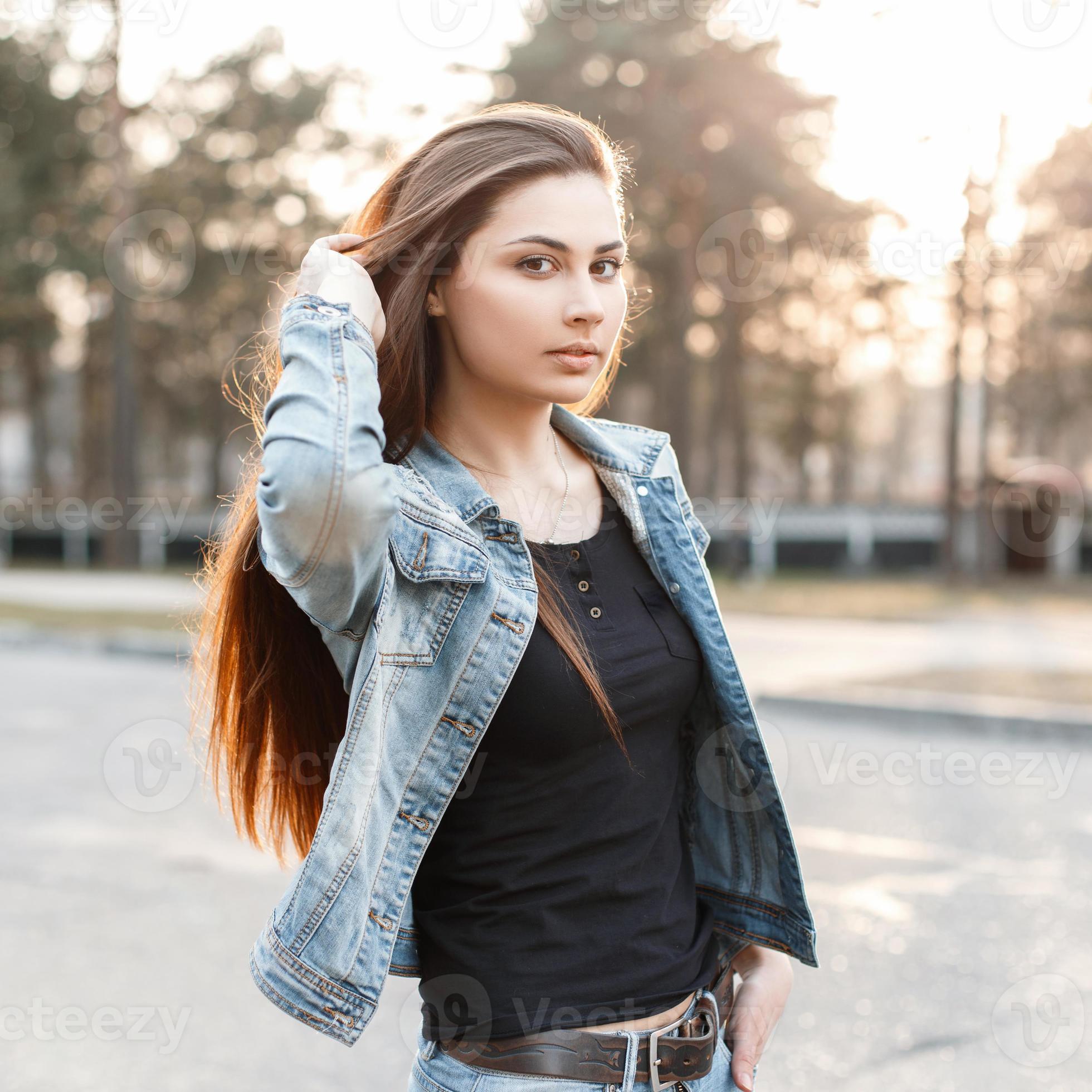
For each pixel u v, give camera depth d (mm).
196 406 32594
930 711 7805
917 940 4148
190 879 4789
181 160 23703
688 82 19703
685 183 20938
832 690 8367
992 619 13438
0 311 26500
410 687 1372
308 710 1573
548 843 1398
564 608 1434
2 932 4211
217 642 1552
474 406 1521
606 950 1396
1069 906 4453
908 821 5562
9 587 18109
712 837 1642
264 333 1661
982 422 20938
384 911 1362
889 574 21797
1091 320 22391
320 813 1590
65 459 40000
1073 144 19016
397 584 1373
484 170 1404
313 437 1234
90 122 24094
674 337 25422
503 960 1375
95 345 30297
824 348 27703
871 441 48094
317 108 22312
